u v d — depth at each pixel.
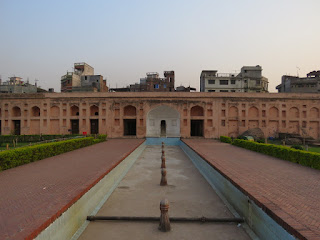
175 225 4.34
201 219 4.45
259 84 36.06
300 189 5.02
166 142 20.12
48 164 8.18
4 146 16.83
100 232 4.09
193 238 3.86
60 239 3.61
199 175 8.52
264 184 5.36
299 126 20.64
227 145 14.66
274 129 20.81
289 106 20.73
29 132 21.41
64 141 11.49
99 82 36.41
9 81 42.00
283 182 5.61
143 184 7.25
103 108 20.94
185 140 18.52
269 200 4.05
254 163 8.22
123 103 20.86
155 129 21.75
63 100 21.25
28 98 21.53
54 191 4.85
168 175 8.50
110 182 7.04
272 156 9.95
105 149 12.59
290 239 2.98
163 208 4.12
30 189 5.09
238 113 20.70
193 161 11.56
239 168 7.20
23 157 8.13
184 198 5.90
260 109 20.67
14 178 6.15
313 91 34.78
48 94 21.28
